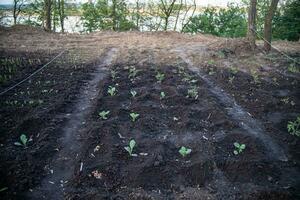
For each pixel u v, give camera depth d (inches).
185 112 219.0
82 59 352.5
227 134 191.2
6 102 221.0
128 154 166.9
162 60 362.6
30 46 408.8
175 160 165.2
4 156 159.8
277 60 389.1
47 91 249.0
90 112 217.0
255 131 203.9
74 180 146.6
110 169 153.4
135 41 489.4
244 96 260.4
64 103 226.2
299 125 210.1
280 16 612.4
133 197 137.6
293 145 188.2
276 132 202.7
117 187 144.3
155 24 714.8
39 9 668.7
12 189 138.3
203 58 381.7
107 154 166.2
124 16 693.9
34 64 318.7
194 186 148.2
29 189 141.2
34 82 267.6
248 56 399.5
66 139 183.5
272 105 241.6
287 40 593.0
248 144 181.6
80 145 178.2
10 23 674.2
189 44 482.9
